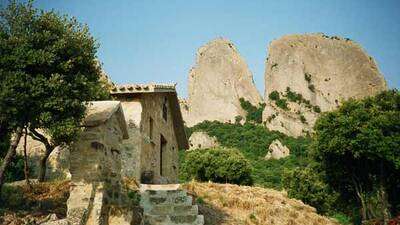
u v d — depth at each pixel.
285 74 118.12
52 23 10.78
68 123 9.98
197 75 128.75
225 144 85.44
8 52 10.12
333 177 23.97
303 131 99.00
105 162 10.69
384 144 20.36
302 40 127.00
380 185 21.64
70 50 10.69
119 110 11.56
